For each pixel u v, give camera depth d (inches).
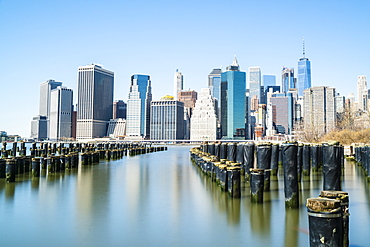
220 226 647.1
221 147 1921.8
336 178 784.3
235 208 786.8
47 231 628.4
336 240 381.1
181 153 4254.4
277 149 1375.5
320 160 1717.5
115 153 2760.8
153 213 760.3
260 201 834.2
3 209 807.1
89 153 2164.1
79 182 1269.7
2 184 1200.8
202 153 1920.5
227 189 1016.9
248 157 1238.9
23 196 973.8
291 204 772.6
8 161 1220.5
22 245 556.4
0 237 594.9
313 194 949.8
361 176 1370.6
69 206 839.1
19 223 682.8
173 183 1246.3
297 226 636.1
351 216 696.4
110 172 1646.2
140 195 987.9
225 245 542.6
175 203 866.1
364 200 860.6
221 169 1032.8
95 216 736.3
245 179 1242.6
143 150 4178.2
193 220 693.3
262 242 552.1
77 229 639.8
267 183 1003.9
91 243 562.6
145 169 1828.2
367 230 597.9
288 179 775.1
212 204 843.4
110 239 581.3
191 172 1667.1
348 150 2493.8
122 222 685.9
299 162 1216.2
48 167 1584.6
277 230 613.9
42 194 1007.0
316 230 386.6
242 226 643.5
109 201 900.0
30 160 1621.6
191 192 1034.7
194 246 542.0
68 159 1804.9
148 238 584.4
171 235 598.9
